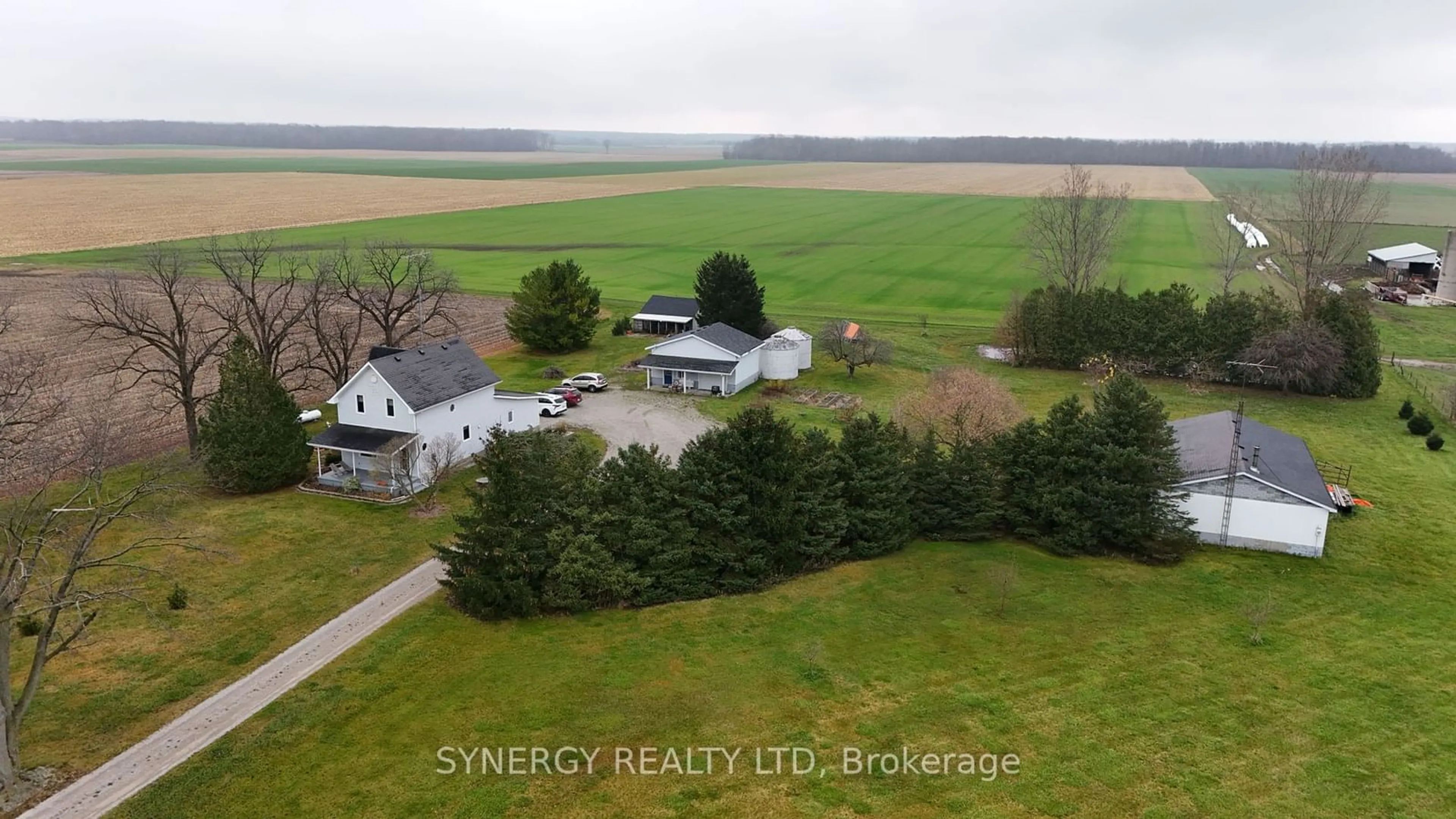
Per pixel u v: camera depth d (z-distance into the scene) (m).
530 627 36.94
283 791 26.73
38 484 50.19
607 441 62.03
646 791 26.80
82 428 44.88
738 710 30.94
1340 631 36.97
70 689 32.28
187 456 55.09
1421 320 102.19
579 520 39.00
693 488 40.75
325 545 45.25
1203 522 46.47
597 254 144.88
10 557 28.53
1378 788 26.89
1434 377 80.25
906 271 130.12
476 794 26.58
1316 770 27.77
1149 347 79.94
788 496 40.81
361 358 83.00
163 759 28.31
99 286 100.31
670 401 72.12
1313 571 42.94
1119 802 26.33
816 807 26.08
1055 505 44.75
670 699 31.59
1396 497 52.66
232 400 51.56
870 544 43.75
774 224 181.50
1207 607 39.09
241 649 35.38
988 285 120.94
